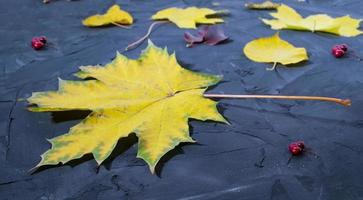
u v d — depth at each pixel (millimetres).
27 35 563
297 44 529
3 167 380
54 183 368
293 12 584
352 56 503
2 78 479
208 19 582
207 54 512
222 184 365
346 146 391
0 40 553
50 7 640
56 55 520
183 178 369
